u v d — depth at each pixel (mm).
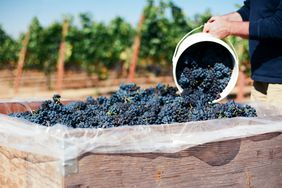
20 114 1891
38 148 1460
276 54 2234
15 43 11391
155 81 10570
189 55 2193
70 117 1747
